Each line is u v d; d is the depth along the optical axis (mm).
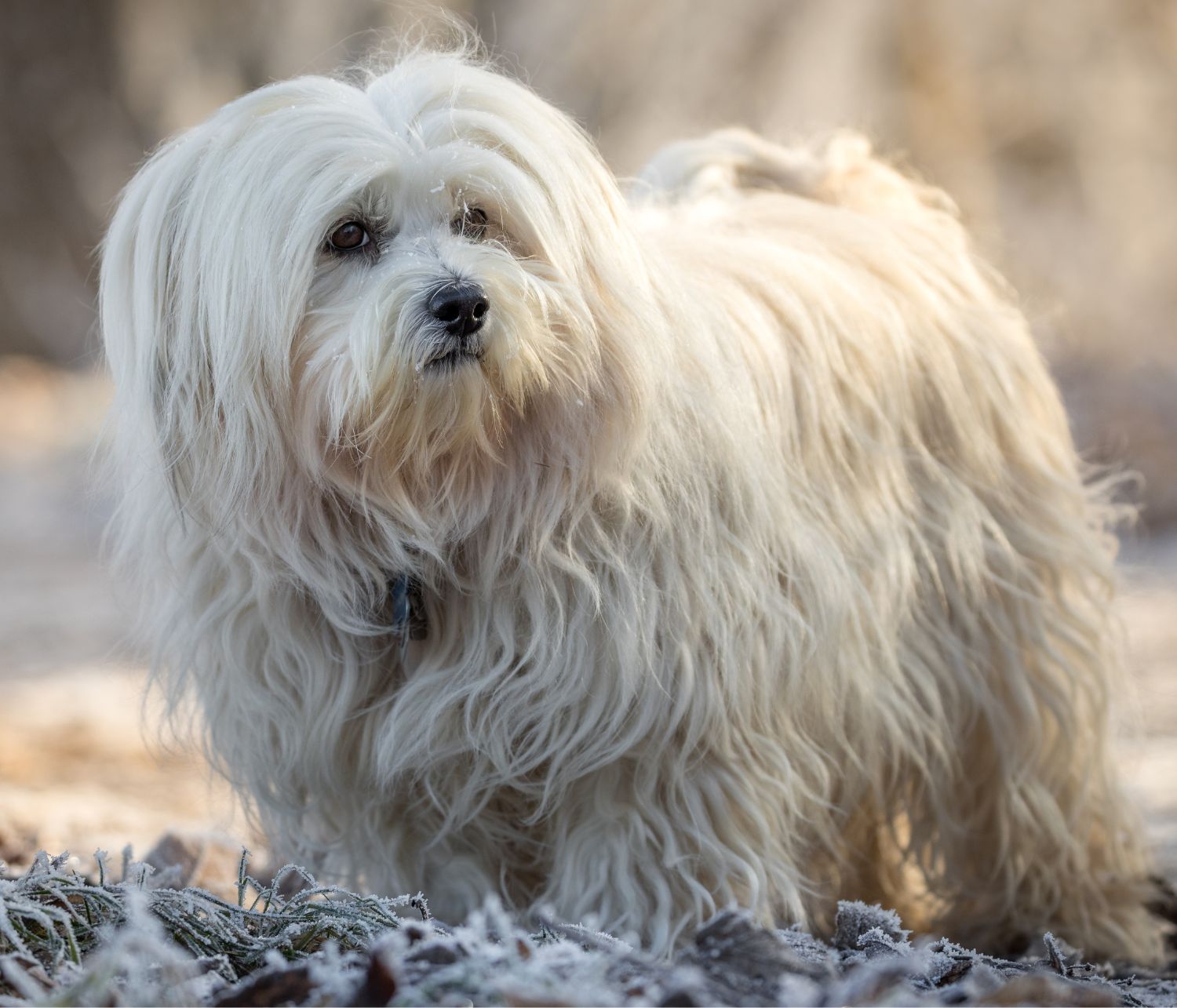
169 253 7008
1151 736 12695
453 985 4582
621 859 7141
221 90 49031
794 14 41188
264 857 9164
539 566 6969
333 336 6699
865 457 8148
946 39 41688
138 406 7094
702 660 7109
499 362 6605
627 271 7051
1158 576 19516
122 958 4684
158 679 7746
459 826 7352
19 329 51469
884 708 7941
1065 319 35688
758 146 9977
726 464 7219
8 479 30969
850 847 8477
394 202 6840
